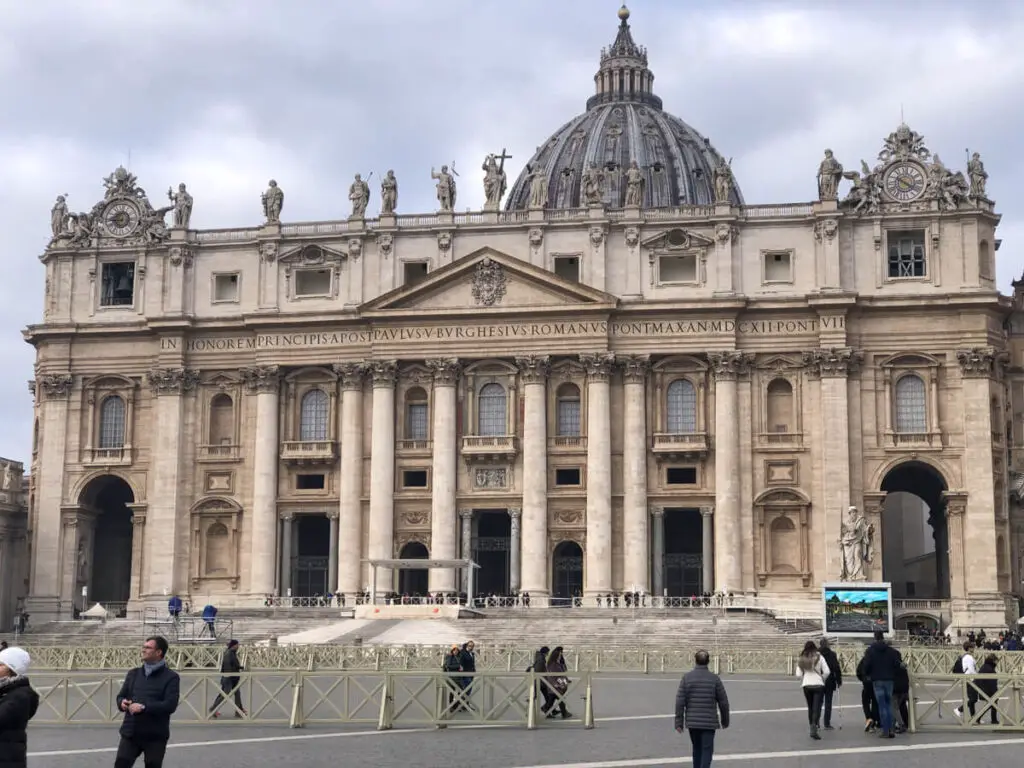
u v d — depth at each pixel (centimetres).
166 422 11019
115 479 11281
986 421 10206
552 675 3825
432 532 10538
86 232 11419
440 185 10925
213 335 11106
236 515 10894
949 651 5991
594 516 10356
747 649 7512
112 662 6394
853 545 9394
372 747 3291
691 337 10512
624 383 10575
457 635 8338
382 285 10869
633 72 17725
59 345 11300
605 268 10644
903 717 3738
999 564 10281
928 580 12588
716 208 10581
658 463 10506
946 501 10212
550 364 10606
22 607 11081
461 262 10631
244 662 6088
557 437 10588
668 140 16825
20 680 2027
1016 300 11506
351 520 10694
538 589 10350
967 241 10419
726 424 10388
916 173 10525
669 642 8131
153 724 2345
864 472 10312
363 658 6150
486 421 10725
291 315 10900
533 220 10744
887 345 10412
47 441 11231
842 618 8081
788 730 3781
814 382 10419
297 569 11056
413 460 10719
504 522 11294
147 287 11250
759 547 10312
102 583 11781
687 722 2736
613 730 3694
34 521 11169
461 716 3912
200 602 10812
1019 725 3700
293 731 3653
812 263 10506
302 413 11025
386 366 10719
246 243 11150
